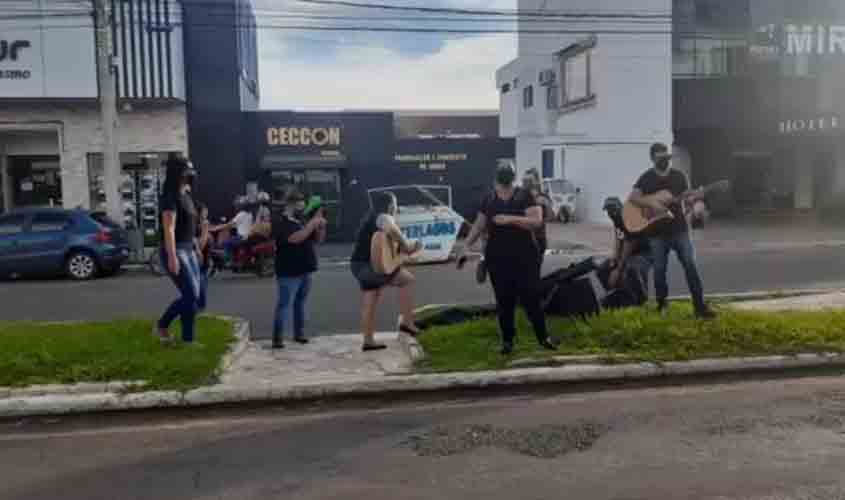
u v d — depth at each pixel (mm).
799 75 29578
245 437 5543
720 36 29297
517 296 7293
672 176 8219
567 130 33312
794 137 30031
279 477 4727
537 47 37438
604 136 29000
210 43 22297
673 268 14516
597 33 29172
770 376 6934
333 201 23688
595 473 4664
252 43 29984
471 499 4309
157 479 4738
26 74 20047
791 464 4762
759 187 32844
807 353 7215
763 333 7613
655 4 28109
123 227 17969
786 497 4250
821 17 29641
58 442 5520
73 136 21203
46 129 21297
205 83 22344
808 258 16172
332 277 14703
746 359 7055
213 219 22562
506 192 7145
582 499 4273
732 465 4758
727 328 7703
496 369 6840
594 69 29953
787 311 8766
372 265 7734
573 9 31609
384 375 6781
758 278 13156
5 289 14555
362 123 23766
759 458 4871
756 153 32688
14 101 20344
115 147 17750
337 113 23594
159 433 5684
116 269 16922
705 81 28750
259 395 6406
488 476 4656
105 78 17594
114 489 4586
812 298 10125
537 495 4344
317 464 4941
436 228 16672
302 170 23344
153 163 21750
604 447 5129
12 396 6297
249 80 28156
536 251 7230
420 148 24172
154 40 20891
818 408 5922
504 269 7137
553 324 8102
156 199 21688
